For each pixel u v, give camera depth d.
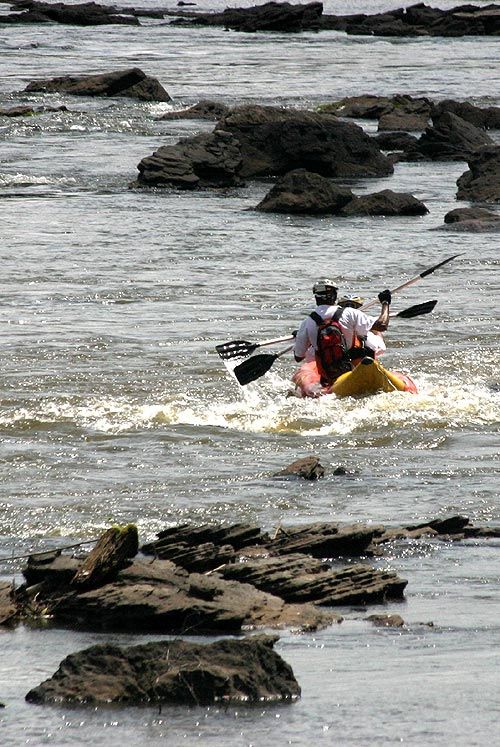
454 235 76.94
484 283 62.16
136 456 35.06
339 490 31.69
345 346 43.72
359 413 40.06
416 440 37.16
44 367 45.12
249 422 39.22
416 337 50.75
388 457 35.25
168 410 40.22
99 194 90.38
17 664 19.55
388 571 24.75
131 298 57.59
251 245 72.25
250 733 16.12
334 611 22.89
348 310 43.88
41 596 22.92
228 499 30.78
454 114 120.94
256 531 26.89
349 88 160.88
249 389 43.50
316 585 23.78
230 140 101.19
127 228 76.62
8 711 17.16
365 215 85.38
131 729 16.39
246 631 21.39
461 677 18.45
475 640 20.80
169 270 64.25
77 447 36.00
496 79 175.88
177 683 17.53
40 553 24.09
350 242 74.06
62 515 29.41
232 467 34.00
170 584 22.81
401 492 31.58
